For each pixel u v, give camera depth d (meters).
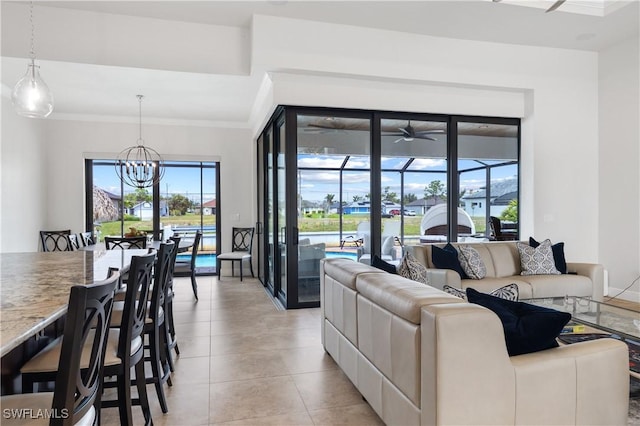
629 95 5.09
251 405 2.38
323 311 3.18
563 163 5.36
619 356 1.76
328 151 4.84
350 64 4.43
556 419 1.65
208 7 3.98
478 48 4.93
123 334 1.85
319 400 2.44
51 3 3.89
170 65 4.26
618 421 1.76
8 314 1.34
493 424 1.57
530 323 1.70
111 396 2.55
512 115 5.37
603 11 4.29
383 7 4.02
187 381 2.71
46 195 6.31
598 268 4.27
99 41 4.09
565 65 5.32
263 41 4.16
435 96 5.05
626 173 5.15
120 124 6.62
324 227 4.88
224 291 5.74
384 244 5.05
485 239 5.43
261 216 6.67
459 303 1.65
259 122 5.96
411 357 1.71
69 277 2.11
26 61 4.01
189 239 7.11
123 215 6.83
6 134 5.25
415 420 1.69
